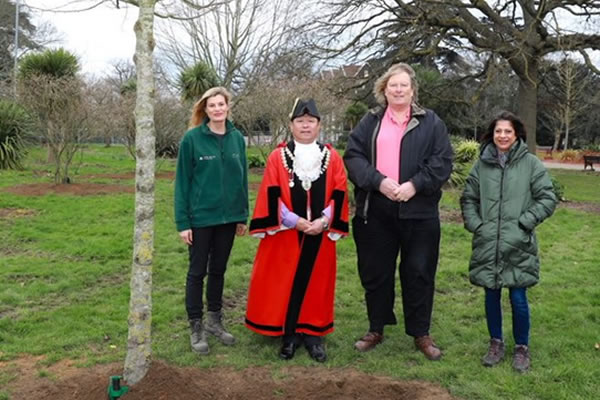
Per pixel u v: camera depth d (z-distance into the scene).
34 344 3.98
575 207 12.48
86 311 4.66
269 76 20.33
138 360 3.08
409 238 3.84
